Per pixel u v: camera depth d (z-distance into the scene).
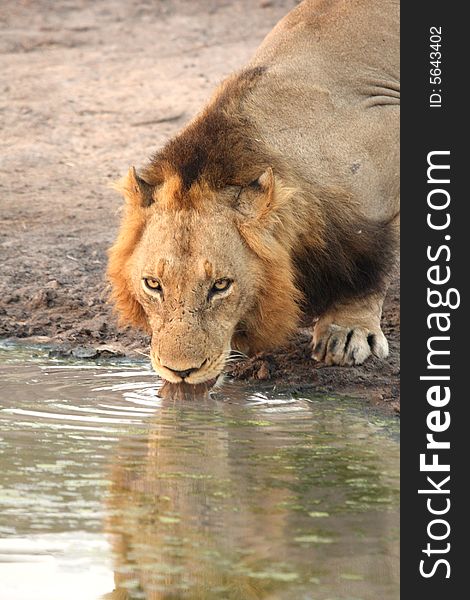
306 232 11.73
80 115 22.77
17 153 21.06
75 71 25.05
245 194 11.15
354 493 9.49
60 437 10.64
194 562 8.32
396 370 12.77
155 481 9.67
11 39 27.06
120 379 12.55
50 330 14.39
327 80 12.60
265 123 11.93
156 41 27.09
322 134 12.23
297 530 8.80
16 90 23.89
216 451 10.36
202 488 9.52
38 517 9.01
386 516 9.06
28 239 17.33
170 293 10.90
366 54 13.01
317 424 11.20
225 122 11.73
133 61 25.72
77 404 11.63
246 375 12.58
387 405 11.84
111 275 11.64
